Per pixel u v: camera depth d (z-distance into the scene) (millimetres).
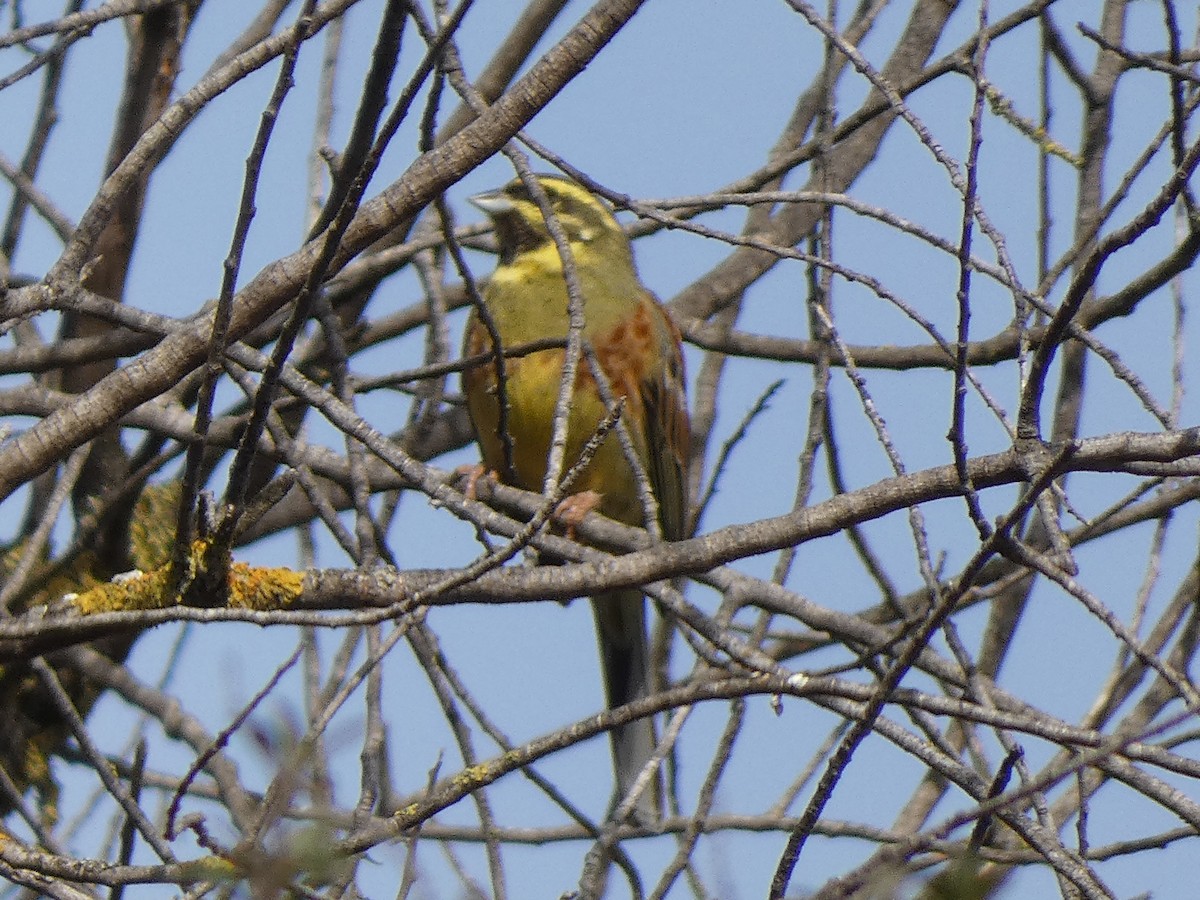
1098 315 10633
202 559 7402
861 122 10391
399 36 6844
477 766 6805
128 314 8516
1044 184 10492
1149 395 7637
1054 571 6691
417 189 7266
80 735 8016
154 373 7570
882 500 7531
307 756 5648
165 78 11344
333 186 7422
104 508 11102
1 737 11672
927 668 8602
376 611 6527
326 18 6559
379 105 7117
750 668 7965
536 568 7953
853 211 8406
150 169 11547
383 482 10641
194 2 12078
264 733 5086
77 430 7562
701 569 7754
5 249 11711
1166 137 8555
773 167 10734
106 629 7434
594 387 12141
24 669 11539
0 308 7668
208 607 7504
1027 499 6230
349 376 9750
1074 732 6543
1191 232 7227
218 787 10516
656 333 12734
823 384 8805
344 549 8742
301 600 8117
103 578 11531
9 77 8609
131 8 8828
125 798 7355
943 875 4781
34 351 11242
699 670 10289
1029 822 6684
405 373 9500
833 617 8992
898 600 10266
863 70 8070
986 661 11211
